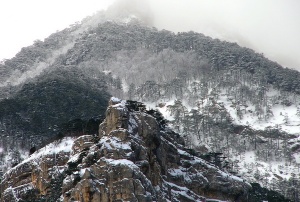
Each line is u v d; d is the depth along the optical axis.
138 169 143.25
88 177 140.62
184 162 181.75
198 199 174.25
